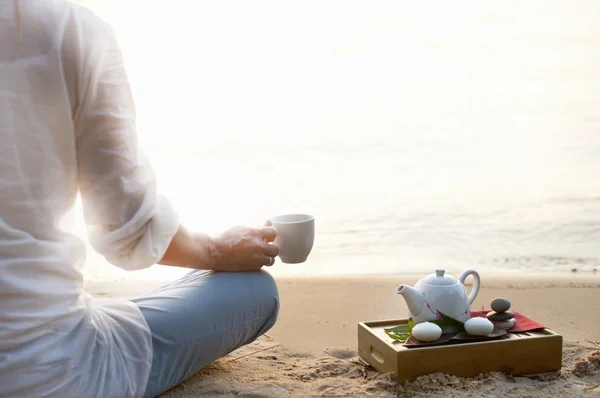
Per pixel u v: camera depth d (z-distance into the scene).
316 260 4.87
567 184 6.55
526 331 2.46
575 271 4.45
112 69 1.80
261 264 2.36
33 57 1.68
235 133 9.02
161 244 1.96
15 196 1.70
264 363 2.66
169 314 2.20
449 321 2.42
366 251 5.03
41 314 1.77
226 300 2.27
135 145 1.88
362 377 2.47
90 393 1.92
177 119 9.77
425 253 4.97
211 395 2.31
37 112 1.70
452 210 5.97
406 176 7.09
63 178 1.77
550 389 2.29
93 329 1.92
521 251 4.93
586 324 3.06
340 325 3.15
